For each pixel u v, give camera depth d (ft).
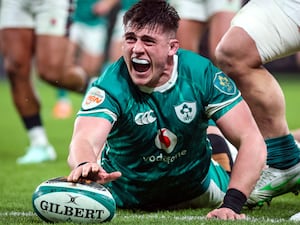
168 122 45.39
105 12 133.18
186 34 78.95
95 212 40.83
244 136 44.80
